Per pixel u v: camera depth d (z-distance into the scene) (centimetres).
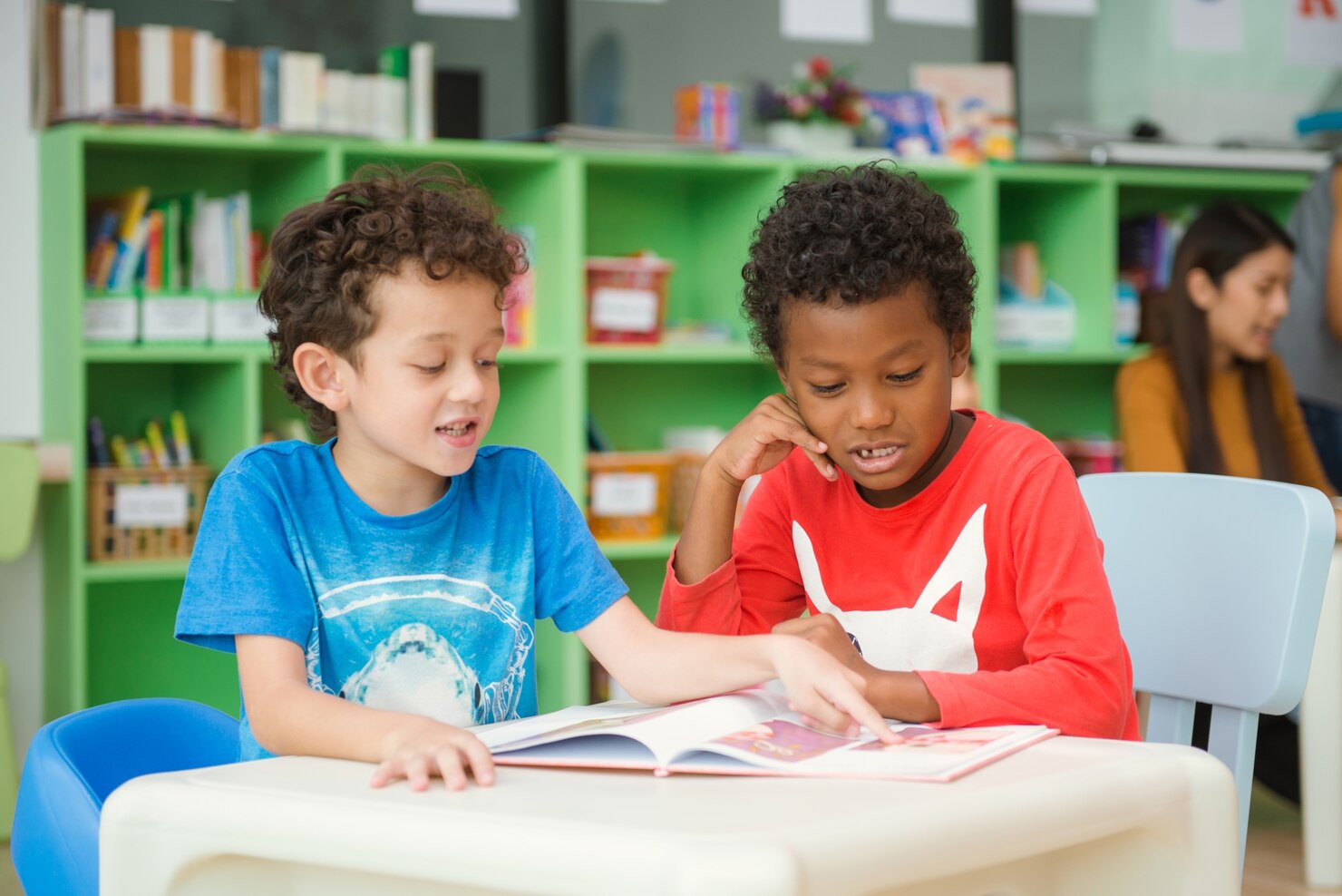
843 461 110
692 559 121
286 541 103
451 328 98
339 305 99
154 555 289
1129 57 387
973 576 113
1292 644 118
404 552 107
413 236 98
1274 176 358
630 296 319
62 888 99
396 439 99
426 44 313
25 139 298
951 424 116
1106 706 98
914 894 65
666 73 347
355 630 105
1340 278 281
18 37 297
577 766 76
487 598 110
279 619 97
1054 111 381
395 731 79
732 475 119
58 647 292
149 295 285
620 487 317
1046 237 363
